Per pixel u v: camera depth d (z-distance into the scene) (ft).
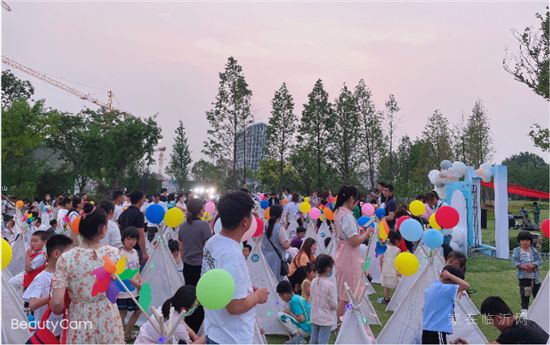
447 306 16.60
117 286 12.31
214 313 10.45
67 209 39.09
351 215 20.88
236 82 141.69
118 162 173.99
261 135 183.93
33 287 15.15
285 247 27.40
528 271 25.50
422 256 26.91
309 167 139.64
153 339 13.97
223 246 10.36
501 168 47.32
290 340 21.16
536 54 54.34
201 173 182.39
